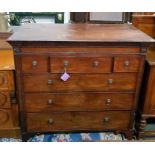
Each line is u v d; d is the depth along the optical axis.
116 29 2.26
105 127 2.29
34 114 2.16
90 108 2.18
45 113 2.17
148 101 2.21
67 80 2.03
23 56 1.90
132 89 2.12
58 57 1.92
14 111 2.20
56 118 2.21
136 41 1.88
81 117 2.22
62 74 1.99
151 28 2.51
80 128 2.28
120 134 2.42
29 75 1.98
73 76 2.02
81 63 1.96
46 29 2.19
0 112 2.20
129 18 2.73
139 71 2.04
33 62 1.92
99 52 1.94
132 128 2.33
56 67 1.96
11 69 2.00
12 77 2.05
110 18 2.74
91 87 2.08
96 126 2.28
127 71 2.03
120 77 2.06
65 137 2.35
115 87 2.10
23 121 2.18
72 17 2.83
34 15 2.84
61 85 2.05
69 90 2.08
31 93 2.07
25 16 2.81
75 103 2.15
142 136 2.37
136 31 2.20
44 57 1.91
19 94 2.05
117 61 1.98
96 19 2.76
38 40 1.82
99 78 2.05
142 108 2.26
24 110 2.13
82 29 2.23
